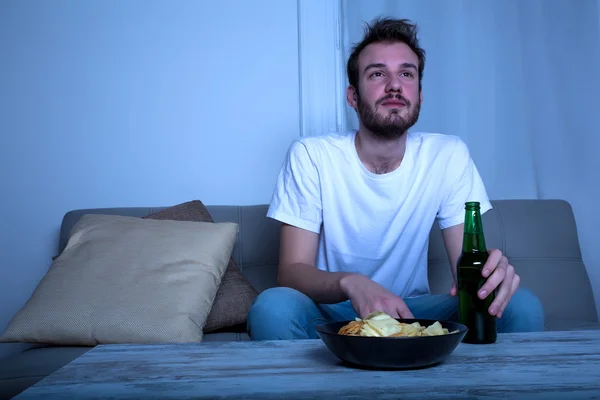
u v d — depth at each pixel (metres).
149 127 2.43
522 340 0.98
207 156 2.44
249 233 2.07
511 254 2.04
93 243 1.75
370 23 2.53
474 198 1.71
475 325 0.96
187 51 2.47
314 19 2.50
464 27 2.57
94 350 0.94
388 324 0.81
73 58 2.43
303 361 0.84
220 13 2.49
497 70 2.56
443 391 0.65
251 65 2.48
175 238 1.77
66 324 1.54
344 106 2.50
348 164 1.67
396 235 1.67
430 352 0.75
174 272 1.67
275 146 2.46
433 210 1.70
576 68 2.56
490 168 2.54
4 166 2.37
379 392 0.65
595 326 1.74
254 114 2.47
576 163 2.54
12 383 1.29
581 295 2.00
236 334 1.75
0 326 2.31
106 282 1.63
